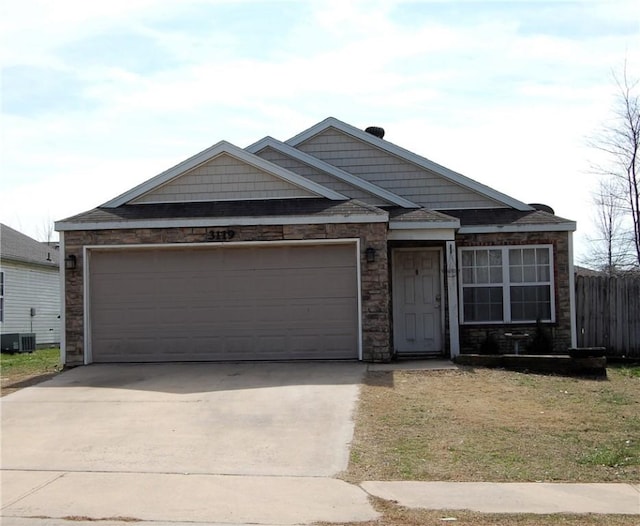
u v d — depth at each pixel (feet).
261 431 28.09
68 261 44.47
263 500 20.62
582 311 52.11
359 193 52.95
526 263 50.49
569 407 32.65
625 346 51.62
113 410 31.94
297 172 53.98
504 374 40.16
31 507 20.11
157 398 34.09
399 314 50.29
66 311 44.50
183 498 20.83
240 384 36.76
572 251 50.21
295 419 29.76
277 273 44.16
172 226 43.75
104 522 18.85
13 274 81.15
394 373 39.58
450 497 20.93
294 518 19.11
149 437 27.53
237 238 43.50
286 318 44.01
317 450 25.66
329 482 22.33
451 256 46.37
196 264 44.52
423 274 50.49
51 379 39.78
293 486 21.94
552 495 21.20
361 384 36.27
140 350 44.55
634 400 34.24
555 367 41.11
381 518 19.12
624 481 22.75
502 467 24.02
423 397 33.91
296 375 38.93
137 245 44.11
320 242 43.34
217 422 29.53
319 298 43.88
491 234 50.42
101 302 44.83
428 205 55.47
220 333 44.21
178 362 44.11
